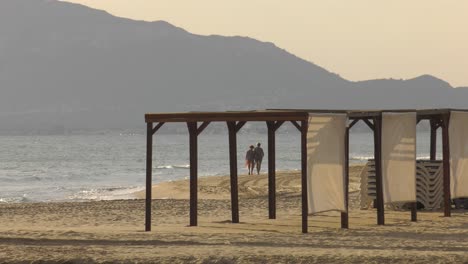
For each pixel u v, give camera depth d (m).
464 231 42.34
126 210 59.38
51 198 83.88
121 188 96.25
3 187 105.62
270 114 42.84
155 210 59.19
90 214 57.03
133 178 125.19
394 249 33.91
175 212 57.56
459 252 32.38
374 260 30.41
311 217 51.09
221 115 44.62
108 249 34.38
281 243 36.59
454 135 51.53
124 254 32.69
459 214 52.47
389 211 54.59
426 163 54.81
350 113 43.94
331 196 43.75
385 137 47.34
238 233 42.34
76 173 145.25
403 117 47.53
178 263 30.91
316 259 30.77
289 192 73.31
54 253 33.25
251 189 78.06
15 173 147.50
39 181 120.56
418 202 55.22
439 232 41.91
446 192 50.94
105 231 43.66
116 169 160.38
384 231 42.84
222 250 33.41
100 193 88.31
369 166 56.75
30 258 32.06
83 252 33.44
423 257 30.75
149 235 40.19
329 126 43.22
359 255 31.31
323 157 43.25
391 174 47.81
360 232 42.53
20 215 56.88
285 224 47.47
